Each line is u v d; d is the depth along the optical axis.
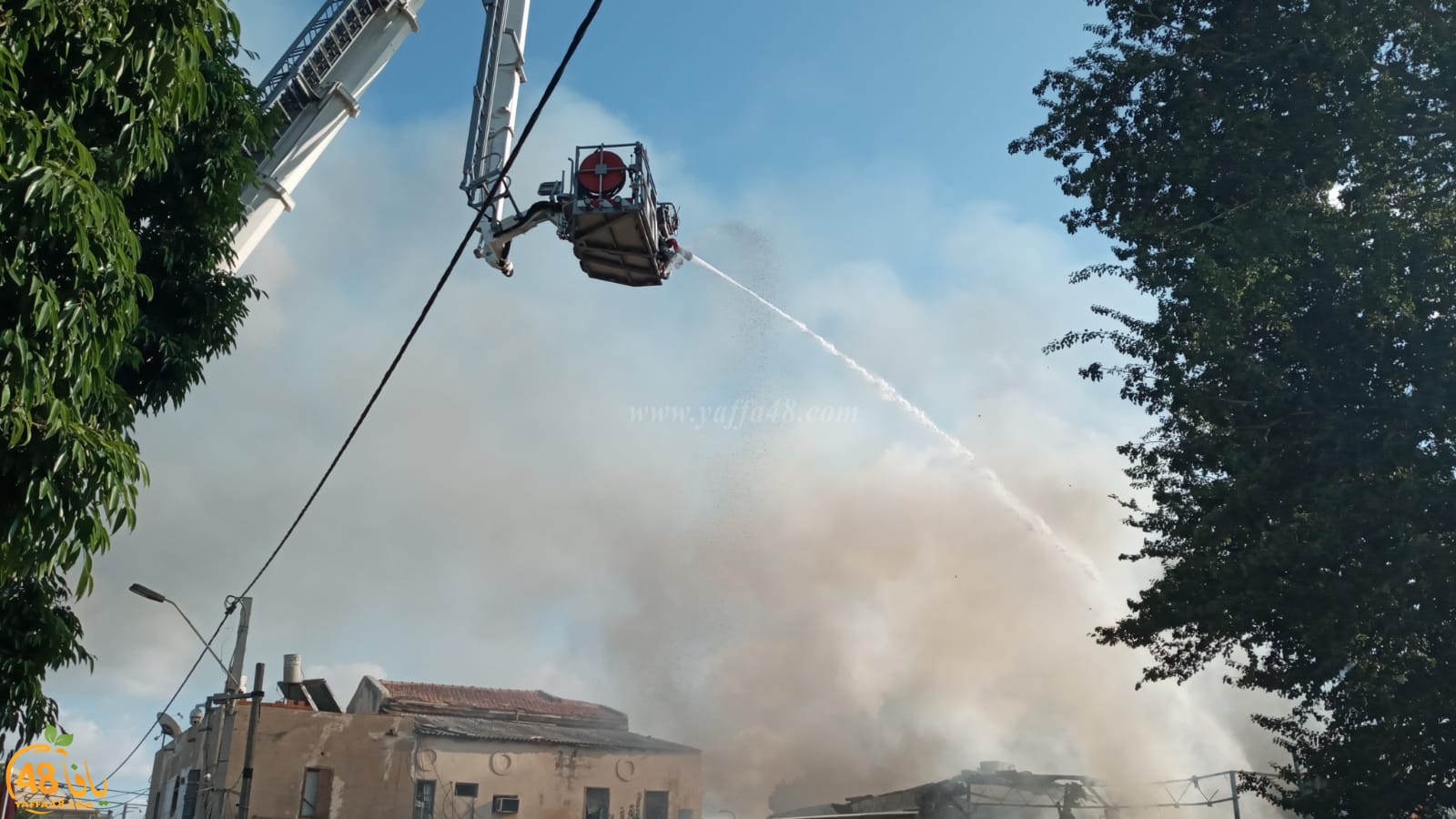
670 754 37.09
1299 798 17.61
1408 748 16.30
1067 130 19.25
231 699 25.95
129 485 8.45
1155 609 17.52
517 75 18.55
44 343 7.77
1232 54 17.06
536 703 41.25
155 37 8.81
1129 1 18.67
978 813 31.50
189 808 35.44
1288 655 17.16
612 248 15.78
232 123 13.54
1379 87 15.63
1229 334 15.96
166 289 13.26
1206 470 17.38
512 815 34.69
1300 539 14.87
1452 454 14.41
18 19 7.68
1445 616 14.48
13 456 7.88
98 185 9.03
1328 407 15.34
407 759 34.28
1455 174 15.40
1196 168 16.56
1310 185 16.20
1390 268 14.90
